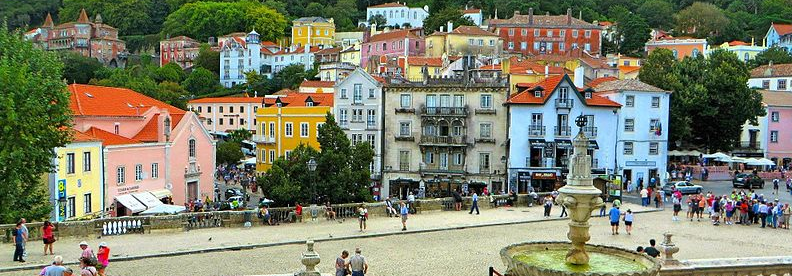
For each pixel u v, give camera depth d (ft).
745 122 278.67
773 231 138.82
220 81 621.31
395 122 242.99
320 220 148.56
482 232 136.26
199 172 217.56
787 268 74.02
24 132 130.72
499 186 231.91
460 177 234.17
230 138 390.42
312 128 262.88
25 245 107.55
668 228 142.82
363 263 84.79
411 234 133.49
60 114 141.79
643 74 285.43
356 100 247.50
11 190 133.28
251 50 619.67
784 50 498.69
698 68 270.87
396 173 241.76
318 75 521.24
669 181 236.43
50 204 147.64
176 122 219.20
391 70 385.09
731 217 151.84
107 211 179.83
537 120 228.84
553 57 456.04
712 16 616.39
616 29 604.90
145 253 109.81
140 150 192.75
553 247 60.29
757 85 382.01
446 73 340.59
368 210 154.20
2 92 130.62
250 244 118.83
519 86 244.22
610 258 57.06
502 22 537.24
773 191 216.54
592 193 53.21
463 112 234.58
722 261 74.33
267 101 315.99
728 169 252.62
